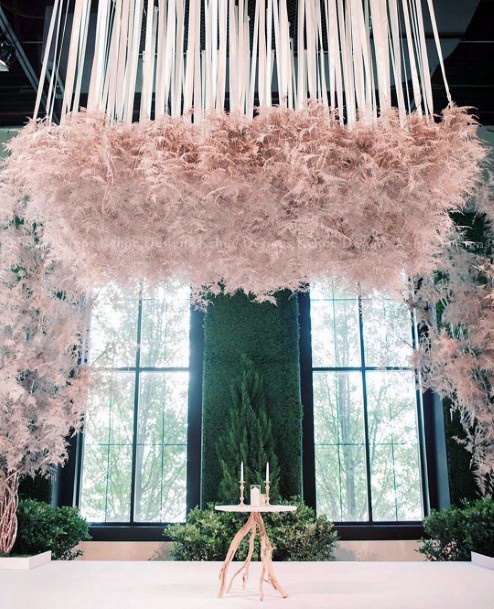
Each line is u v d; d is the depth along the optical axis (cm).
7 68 468
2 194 542
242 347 697
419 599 394
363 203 219
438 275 681
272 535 578
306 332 729
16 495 558
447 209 242
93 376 582
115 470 698
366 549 665
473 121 214
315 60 224
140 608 367
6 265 574
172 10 223
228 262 258
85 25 237
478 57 487
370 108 220
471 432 673
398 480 700
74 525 602
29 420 559
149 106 222
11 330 576
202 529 596
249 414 662
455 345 584
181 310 737
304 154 204
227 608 367
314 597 398
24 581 461
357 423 712
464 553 580
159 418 711
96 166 208
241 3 238
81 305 606
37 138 211
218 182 209
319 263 255
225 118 212
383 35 226
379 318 727
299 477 659
